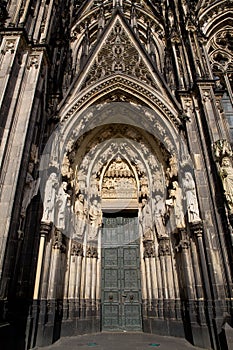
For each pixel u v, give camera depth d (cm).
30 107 1314
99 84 1902
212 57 2247
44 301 1290
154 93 1867
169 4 2530
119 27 2245
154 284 1712
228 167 1367
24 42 1448
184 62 2000
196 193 1495
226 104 2039
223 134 1628
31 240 1334
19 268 1219
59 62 2070
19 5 1577
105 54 2095
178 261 1596
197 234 1387
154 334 1572
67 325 1476
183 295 1509
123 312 1781
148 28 2489
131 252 1959
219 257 1312
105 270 1925
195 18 2269
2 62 1332
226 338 1087
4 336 932
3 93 1227
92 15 2666
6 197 1084
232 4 2405
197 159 1570
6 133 1187
